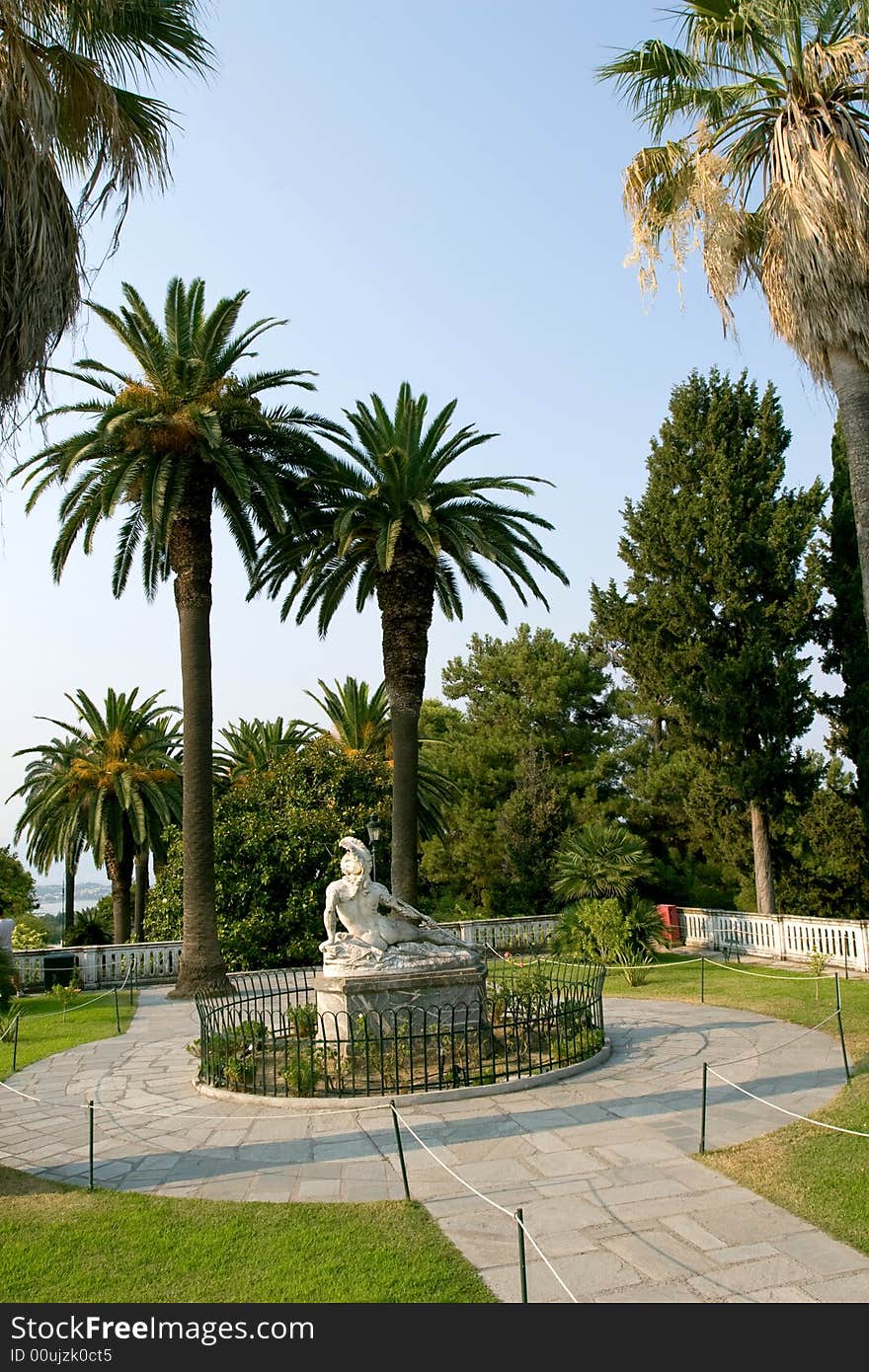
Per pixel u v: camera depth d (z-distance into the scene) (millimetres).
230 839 23375
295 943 22656
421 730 41812
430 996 11008
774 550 22844
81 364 18516
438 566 21750
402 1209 6312
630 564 26734
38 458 18500
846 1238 5629
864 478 10297
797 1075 9797
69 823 32562
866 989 15195
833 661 23203
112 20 7344
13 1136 8789
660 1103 8922
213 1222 6199
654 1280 5145
